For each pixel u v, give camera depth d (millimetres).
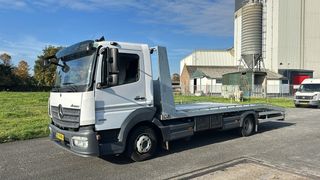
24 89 70500
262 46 54938
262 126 13852
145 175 6836
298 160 7941
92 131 6988
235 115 10969
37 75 73438
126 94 7574
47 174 6980
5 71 71688
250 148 9359
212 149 9219
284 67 55469
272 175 6672
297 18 55969
